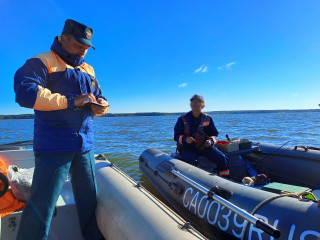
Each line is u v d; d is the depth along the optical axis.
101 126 25.94
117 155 7.00
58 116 1.40
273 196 1.71
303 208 1.49
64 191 2.16
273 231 1.15
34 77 1.31
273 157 3.76
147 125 28.05
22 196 1.72
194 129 3.67
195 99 3.60
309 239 1.32
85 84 1.57
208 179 2.35
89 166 1.64
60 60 1.44
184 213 2.45
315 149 3.49
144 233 1.33
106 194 1.86
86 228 1.74
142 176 4.70
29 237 1.34
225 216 1.86
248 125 22.09
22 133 16.95
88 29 1.45
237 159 3.79
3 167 2.03
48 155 1.39
